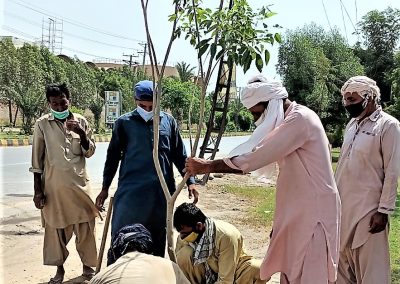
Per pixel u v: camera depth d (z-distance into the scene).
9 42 34.22
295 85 31.69
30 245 6.61
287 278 3.44
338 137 29.39
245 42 3.40
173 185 4.79
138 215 4.49
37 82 34.59
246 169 3.28
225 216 9.57
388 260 4.50
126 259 2.98
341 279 4.67
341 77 30.08
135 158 4.59
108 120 23.69
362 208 4.44
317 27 34.66
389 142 4.36
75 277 5.48
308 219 3.31
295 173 3.36
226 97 3.82
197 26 3.45
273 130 3.30
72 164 5.21
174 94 35.62
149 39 3.39
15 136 28.69
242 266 4.55
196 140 3.44
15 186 11.63
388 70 37.78
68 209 5.21
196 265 4.39
